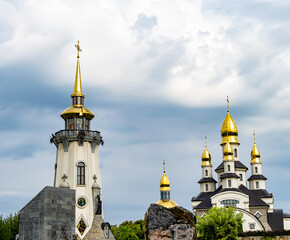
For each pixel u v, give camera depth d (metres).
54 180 94.00
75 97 97.00
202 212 126.38
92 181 91.19
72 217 41.19
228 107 145.00
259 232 110.94
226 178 127.75
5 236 88.44
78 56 101.50
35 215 39.31
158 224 33.19
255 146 144.25
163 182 124.06
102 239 85.56
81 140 92.00
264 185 139.75
